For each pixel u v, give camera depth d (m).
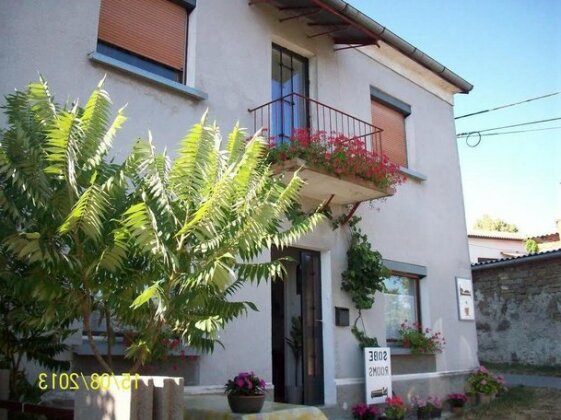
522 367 16.25
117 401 3.29
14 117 4.04
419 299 11.12
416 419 9.70
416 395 10.15
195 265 4.13
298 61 9.80
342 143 8.47
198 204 4.18
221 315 4.46
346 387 8.94
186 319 4.25
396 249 10.55
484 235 27.44
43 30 6.38
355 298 9.30
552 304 16.17
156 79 7.22
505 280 17.34
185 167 4.20
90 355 5.94
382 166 8.76
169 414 3.43
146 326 4.30
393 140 11.41
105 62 6.77
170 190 4.18
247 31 8.66
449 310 11.54
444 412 10.54
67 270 3.89
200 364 6.90
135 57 7.45
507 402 11.13
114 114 6.80
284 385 8.84
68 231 3.75
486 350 17.52
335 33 9.85
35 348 4.79
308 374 8.73
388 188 8.95
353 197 9.15
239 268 4.37
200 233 4.04
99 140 4.06
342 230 9.54
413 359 10.48
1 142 3.78
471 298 12.18
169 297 4.12
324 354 8.93
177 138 7.36
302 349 8.78
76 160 3.89
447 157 12.59
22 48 6.16
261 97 8.59
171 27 7.89
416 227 11.17
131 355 4.58
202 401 5.59
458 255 12.16
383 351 9.35
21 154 3.75
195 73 7.79
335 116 9.92
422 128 12.03
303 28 9.63
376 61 11.19
